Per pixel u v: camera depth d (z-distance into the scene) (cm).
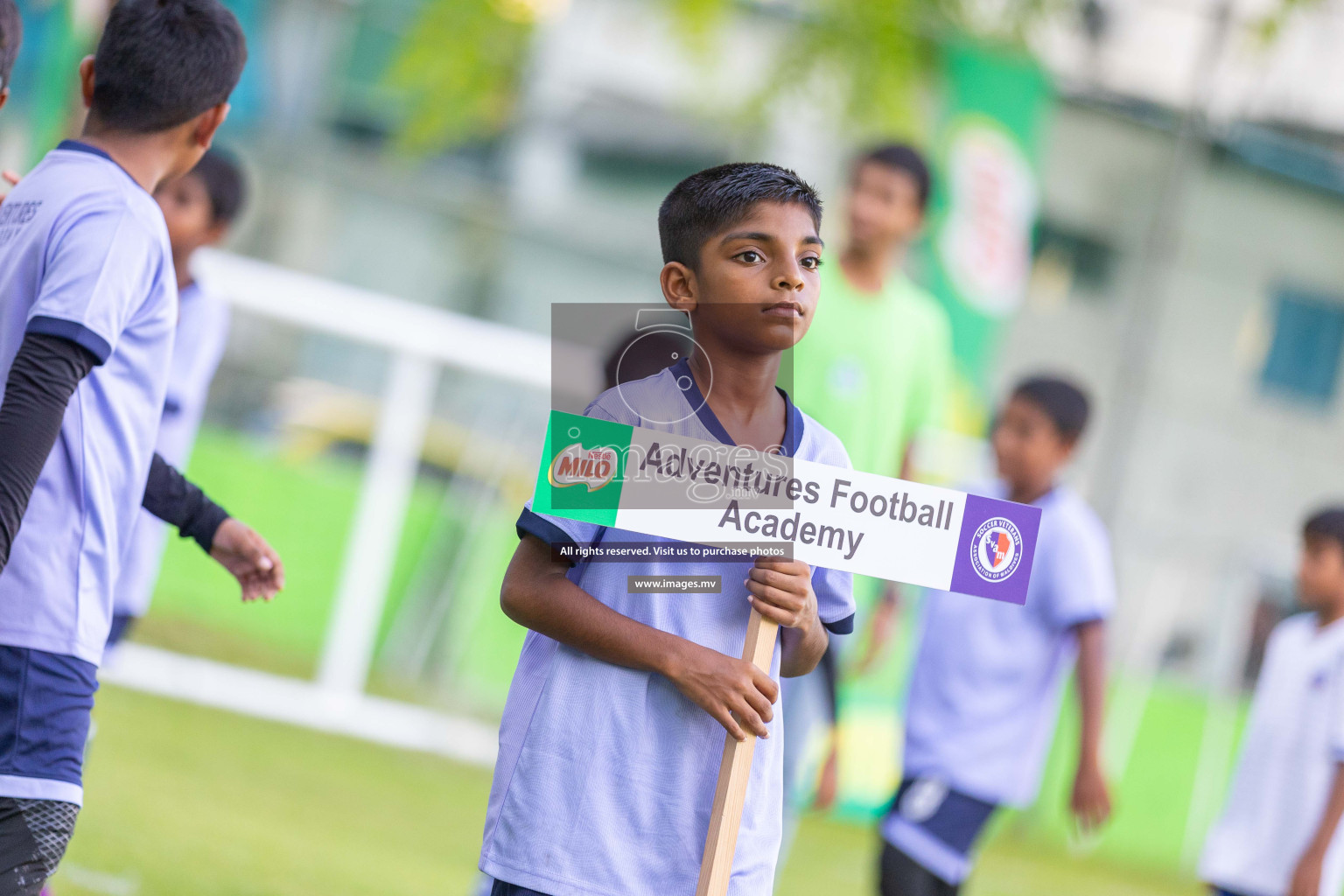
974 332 2030
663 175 3288
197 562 1628
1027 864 1788
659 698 446
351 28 3038
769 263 444
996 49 2070
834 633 503
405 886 963
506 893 439
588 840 433
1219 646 2742
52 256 455
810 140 2797
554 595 440
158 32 488
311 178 3100
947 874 892
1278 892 950
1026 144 2086
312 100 3058
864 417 944
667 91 3178
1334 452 3203
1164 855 2080
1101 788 928
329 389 1864
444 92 2523
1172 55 2548
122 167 489
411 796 1310
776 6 2470
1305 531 982
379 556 1669
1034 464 948
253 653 1634
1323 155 3005
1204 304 3100
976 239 2038
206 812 1038
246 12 2941
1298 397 3178
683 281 458
